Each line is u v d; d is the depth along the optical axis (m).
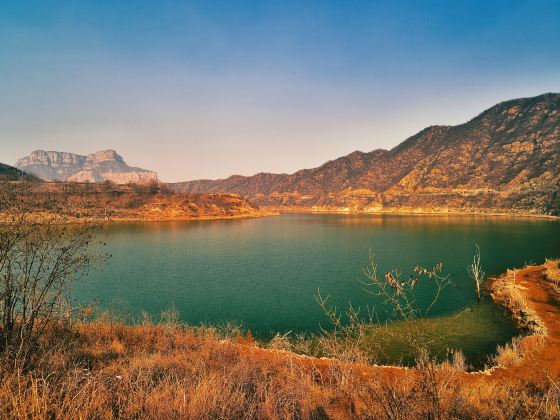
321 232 106.69
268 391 6.02
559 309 24.61
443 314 25.97
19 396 4.09
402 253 59.28
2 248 6.92
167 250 66.25
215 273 43.69
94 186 157.75
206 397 4.82
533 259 50.66
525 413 5.41
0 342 6.90
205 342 12.21
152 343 12.03
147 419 4.30
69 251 7.97
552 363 14.64
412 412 3.91
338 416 4.97
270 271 45.00
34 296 7.41
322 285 36.81
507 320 24.42
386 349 15.52
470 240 76.62
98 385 5.21
